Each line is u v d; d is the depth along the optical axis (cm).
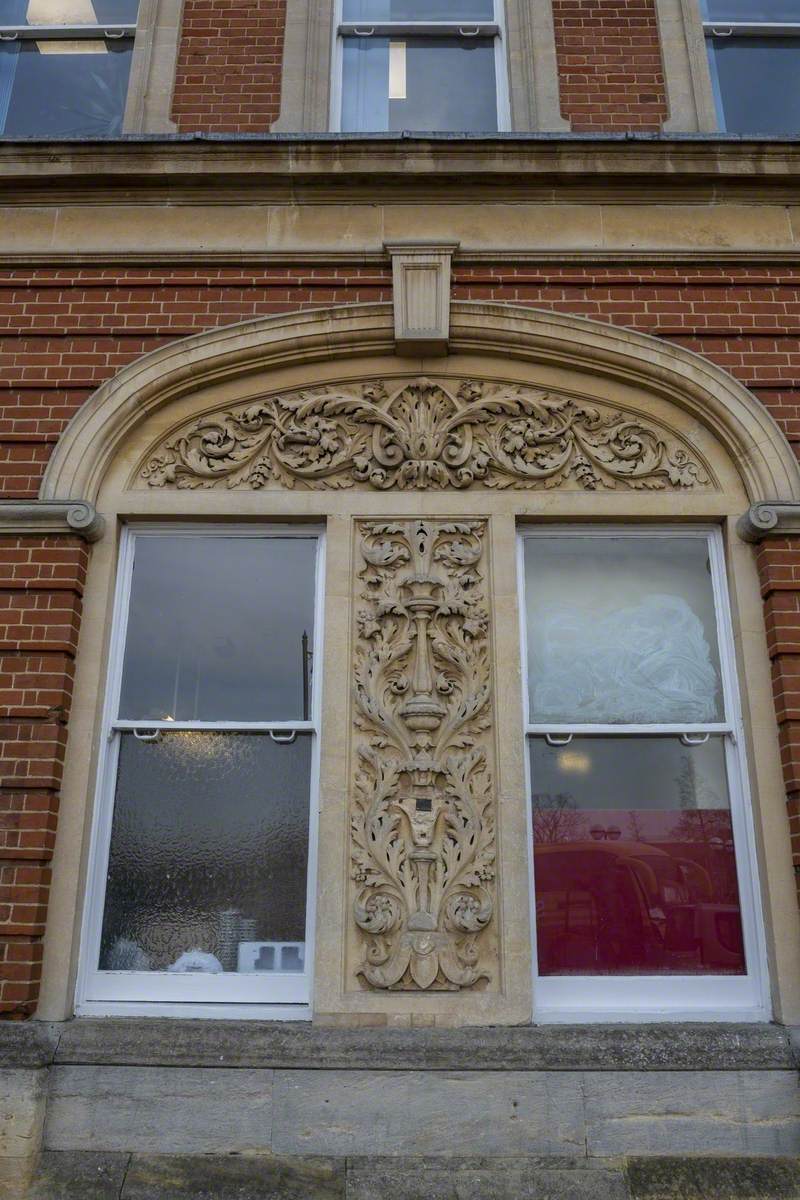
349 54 598
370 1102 380
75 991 410
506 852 419
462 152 505
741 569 462
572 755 450
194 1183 363
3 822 411
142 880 434
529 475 475
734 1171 370
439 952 406
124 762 450
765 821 423
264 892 433
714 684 461
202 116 552
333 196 514
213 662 465
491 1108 380
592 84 559
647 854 436
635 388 493
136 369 481
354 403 487
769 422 473
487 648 450
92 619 452
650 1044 389
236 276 504
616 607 476
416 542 464
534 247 505
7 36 604
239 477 479
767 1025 401
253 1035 390
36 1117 373
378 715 436
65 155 511
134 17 609
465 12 606
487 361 497
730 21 602
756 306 501
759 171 509
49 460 470
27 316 498
